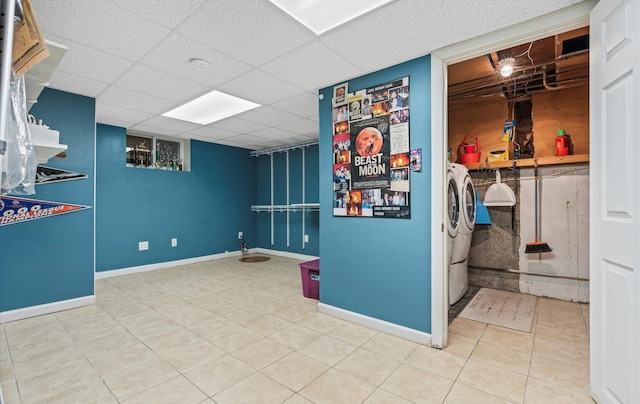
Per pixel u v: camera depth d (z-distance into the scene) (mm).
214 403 1629
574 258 3309
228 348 2240
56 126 3020
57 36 2043
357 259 2691
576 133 3424
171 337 2426
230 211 6043
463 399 1657
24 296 2850
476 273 3861
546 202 3463
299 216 5781
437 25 1931
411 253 2365
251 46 2191
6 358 2100
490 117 3912
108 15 1821
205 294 3566
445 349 2215
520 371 1923
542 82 3330
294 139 5445
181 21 1889
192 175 5422
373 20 1879
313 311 3002
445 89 2279
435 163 2242
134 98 3256
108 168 4422
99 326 2645
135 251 4684
